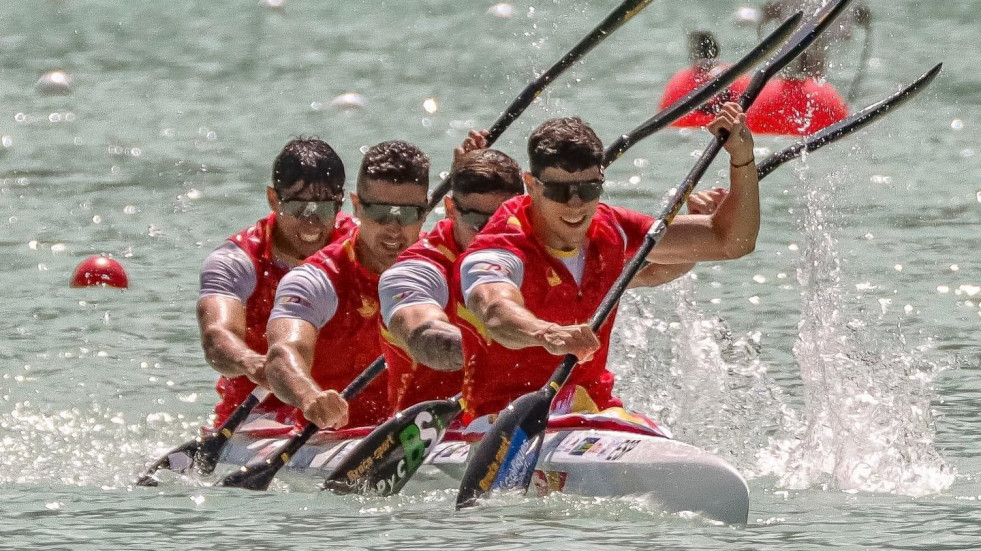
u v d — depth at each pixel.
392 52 76.88
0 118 60.44
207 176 48.72
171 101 64.44
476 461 18.44
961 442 22.67
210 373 28.86
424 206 21.08
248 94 65.88
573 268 19.31
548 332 17.58
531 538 17.05
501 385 19.67
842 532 17.56
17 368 28.80
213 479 21.33
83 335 31.41
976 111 58.31
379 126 57.06
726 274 36.16
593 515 18.11
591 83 66.19
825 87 49.38
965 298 32.94
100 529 18.11
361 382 21.23
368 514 18.61
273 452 21.09
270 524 18.20
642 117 57.44
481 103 61.50
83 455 23.06
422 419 19.53
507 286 18.53
